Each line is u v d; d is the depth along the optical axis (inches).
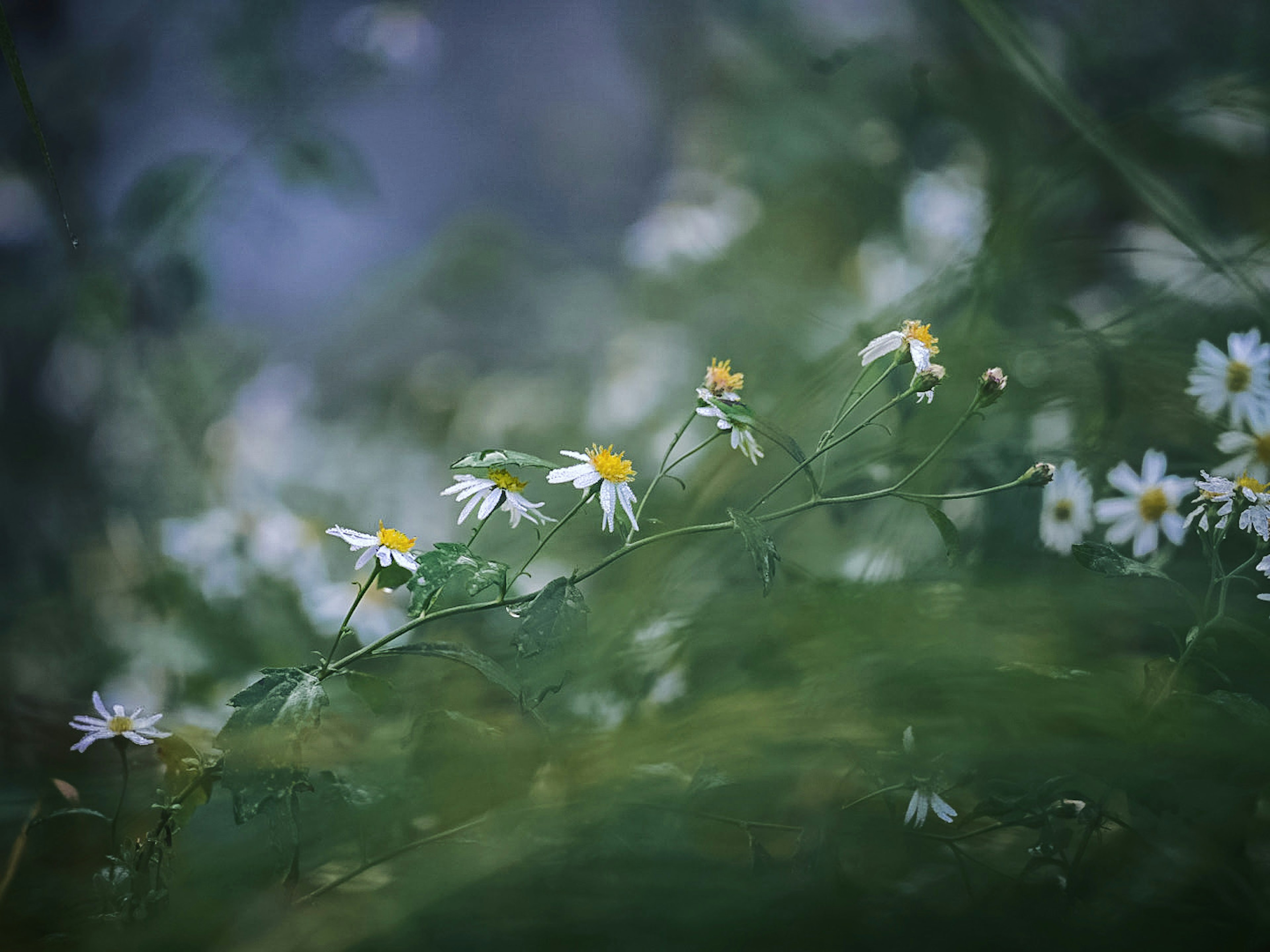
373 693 51.3
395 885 51.1
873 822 51.5
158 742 51.6
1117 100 64.0
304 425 95.6
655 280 94.0
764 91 95.4
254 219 78.4
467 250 131.3
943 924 50.3
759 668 53.7
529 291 127.5
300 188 77.9
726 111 105.1
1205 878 50.7
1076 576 54.8
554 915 50.2
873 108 83.5
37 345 71.3
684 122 123.5
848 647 52.8
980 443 57.2
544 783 52.1
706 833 51.4
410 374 115.3
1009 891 50.9
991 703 51.6
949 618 53.4
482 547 64.9
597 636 55.6
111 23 81.7
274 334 117.4
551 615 51.3
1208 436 56.0
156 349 76.3
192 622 61.6
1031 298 59.2
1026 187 61.2
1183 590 52.1
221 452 75.9
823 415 59.1
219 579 62.5
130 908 50.9
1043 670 51.8
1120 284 60.4
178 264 73.9
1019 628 53.2
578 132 152.5
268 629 62.0
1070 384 57.3
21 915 51.3
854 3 88.5
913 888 51.1
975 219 64.3
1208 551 52.4
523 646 51.2
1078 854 50.9
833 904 50.3
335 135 79.3
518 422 93.7
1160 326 57.8
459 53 152.6
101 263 72.4
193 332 83.2
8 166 74.4
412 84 91.6
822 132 87.0
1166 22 64.4
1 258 73.0
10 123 75.4
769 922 50.1
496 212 143.5
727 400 52.7
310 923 50.6
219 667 61.1
